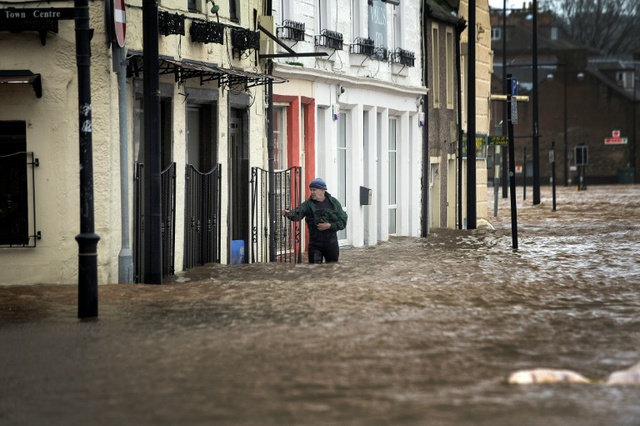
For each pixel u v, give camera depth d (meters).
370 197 63.00
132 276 38.12
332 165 59.50
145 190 35.91
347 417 16.80
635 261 45.69
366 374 20.25
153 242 35.81
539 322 26.91
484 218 89.06
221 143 46.78
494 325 26.30
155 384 19.61
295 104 55.06
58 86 37.09
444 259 47.53
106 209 37.34
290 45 54.25
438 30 80.62
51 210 37.38
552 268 42.00
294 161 55.03
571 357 22.17
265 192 51.31
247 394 18.62
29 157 37.28
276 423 16.53
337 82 59.81
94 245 28.45
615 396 18.00
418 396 18.25
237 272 40.44
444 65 82.50
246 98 49.31
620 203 121.50
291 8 54.53
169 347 23.36
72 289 35.34
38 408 18.03
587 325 26.52
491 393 18.44
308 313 28.16
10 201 37.50
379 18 66.81
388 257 49.47
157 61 35.88
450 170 85.62
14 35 37.09
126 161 38.16
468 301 30.83
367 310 28.72
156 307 29.77
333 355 22.19
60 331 25.95
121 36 37.09
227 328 25.78
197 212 44.47
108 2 37.38
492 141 71.81
